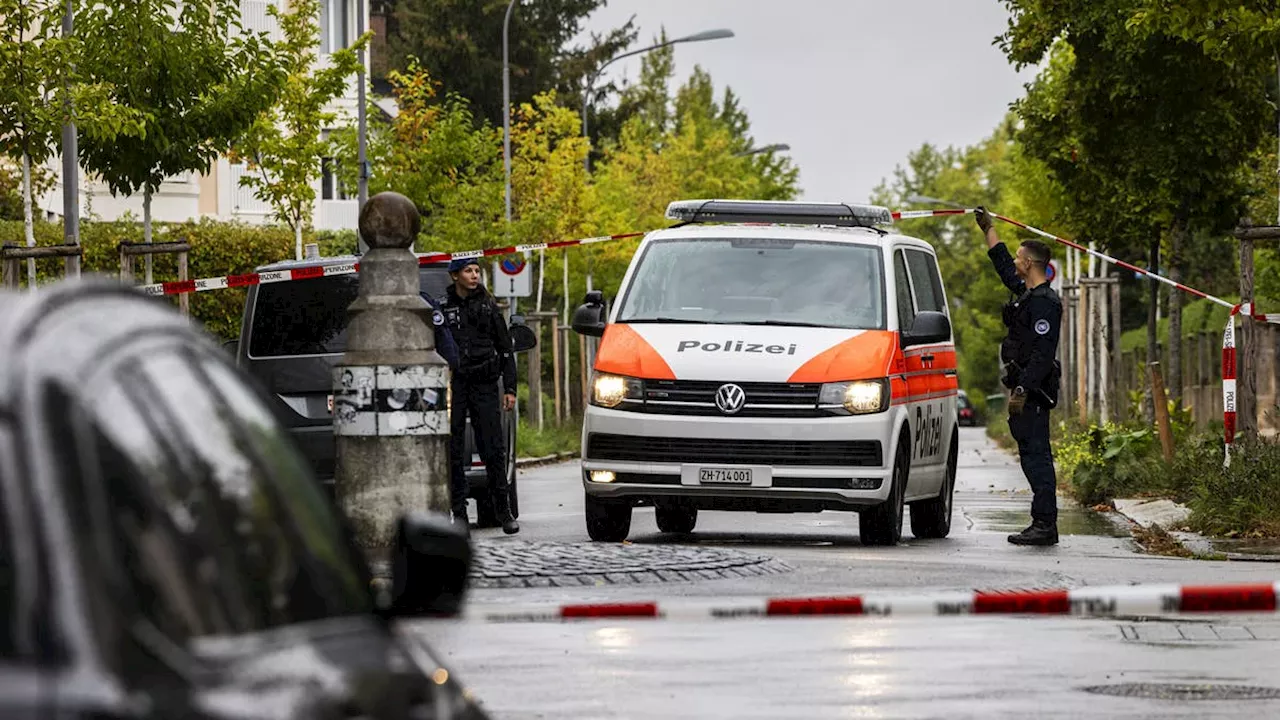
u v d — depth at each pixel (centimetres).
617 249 12538
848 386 3672
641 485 3700
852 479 3647
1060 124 6900
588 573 2880
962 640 2339
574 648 2256
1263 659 2178
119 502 659
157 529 671
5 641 621
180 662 655
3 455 635
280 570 741
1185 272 12200
